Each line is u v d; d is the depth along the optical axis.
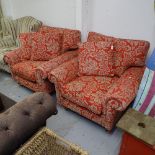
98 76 2.29
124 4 2.30
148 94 1.83
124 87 1.84
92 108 1.90
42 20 3.29
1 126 1.34
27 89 2.85
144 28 2.27
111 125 1.92
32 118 1.45
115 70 2.28
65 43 2.71
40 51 2.67
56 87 2.22
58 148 1.47
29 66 2.57
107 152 1.82
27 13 3.45
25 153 1.35
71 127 2.12
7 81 3.10
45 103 1.60
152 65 1.89
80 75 2.33
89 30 2.76
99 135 2.01
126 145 1.55
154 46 2.27
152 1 2.09
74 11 2.80
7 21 3.32
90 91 2.00
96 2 2.51
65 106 2.27
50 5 3.03
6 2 3.60
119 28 2.48
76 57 2.59
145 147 1.42
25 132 1.37
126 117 1.54
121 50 2.24
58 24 3.11
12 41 3.29
